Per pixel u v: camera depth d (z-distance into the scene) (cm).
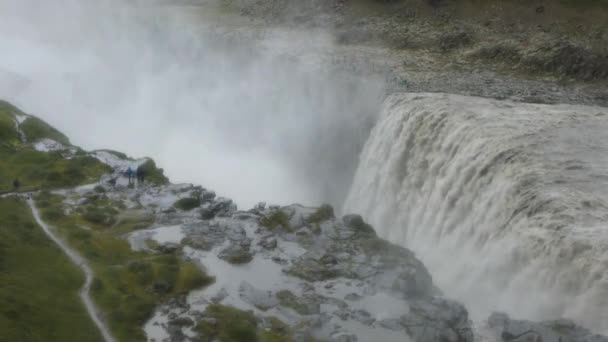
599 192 3644
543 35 7581
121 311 3192
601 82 6334
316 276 3609
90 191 4797
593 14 7762
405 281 3469
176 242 3997
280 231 4172
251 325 3094
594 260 3042
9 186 4834
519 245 3531
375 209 5903
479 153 4494
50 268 3572
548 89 6250
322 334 3036
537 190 3722
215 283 3534
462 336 2967
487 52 7525
